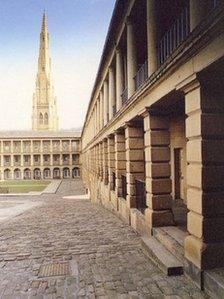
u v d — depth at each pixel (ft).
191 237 21.86
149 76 30.14
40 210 65.87
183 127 44.11
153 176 32.37
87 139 164.14
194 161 21.63
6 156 279.69
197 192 21.20
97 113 93.76
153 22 32.45
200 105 20.72
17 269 24.97
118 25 49.29
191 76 20.88
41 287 21.15
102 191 76.48
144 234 34.14
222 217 20.93
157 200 32.19
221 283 18.04
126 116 44.52
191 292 19.72
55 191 151.94
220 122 20.99
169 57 23.67
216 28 16.99
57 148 282.36
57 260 27.02
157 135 32.65
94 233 37.58
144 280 21.77
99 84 84.38
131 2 39.01
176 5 40.63
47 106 353.31
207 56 18.70
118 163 53.62
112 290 20.26
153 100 30.48
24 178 279.90
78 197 124.16
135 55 41.93
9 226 44.88
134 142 44.11
